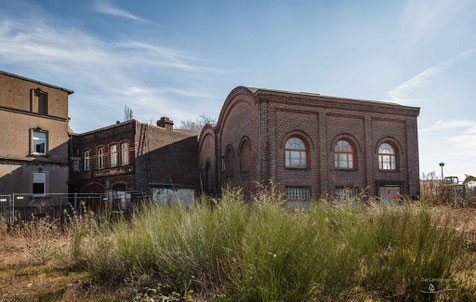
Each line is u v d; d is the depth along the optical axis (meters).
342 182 18.86
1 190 17.44
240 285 3.98
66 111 21.20
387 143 20.67
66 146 20.94
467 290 4.09
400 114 20.67
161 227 6.05
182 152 26.34
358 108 19.47
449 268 4.29
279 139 17.78
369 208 7.27
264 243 4.16
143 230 6.41
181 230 5.54
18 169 18.25
